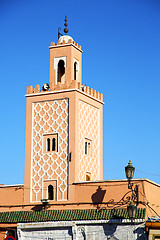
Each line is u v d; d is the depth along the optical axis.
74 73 54.28
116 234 45.78
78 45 54.62
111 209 46.56
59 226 47.97
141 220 44.69
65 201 49.12
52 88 52.41
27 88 53.47
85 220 47.00
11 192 51.66
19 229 49.62
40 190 50.66
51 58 53.78
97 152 54.22
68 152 50.25
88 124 53.09
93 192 48.00
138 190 45.97
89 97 53.62
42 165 51.16
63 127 51.03
